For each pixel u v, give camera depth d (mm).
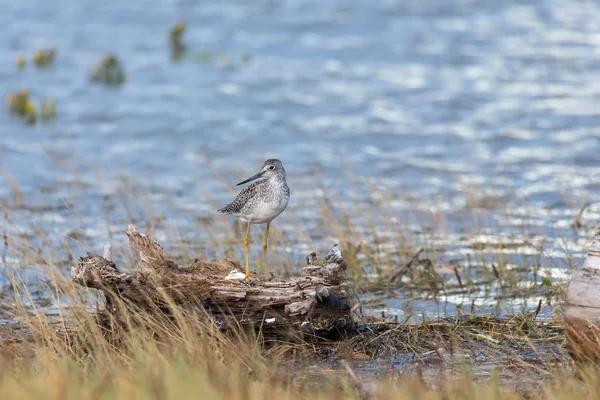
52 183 20328
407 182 20453
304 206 17969
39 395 6832
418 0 45750
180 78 33562
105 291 9617
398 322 10625
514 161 22453
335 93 31047
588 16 42469
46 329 9500
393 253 14586
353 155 23484
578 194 18859
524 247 14555
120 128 26578
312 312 9523
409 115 28000
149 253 9539
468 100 29609
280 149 24266
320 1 45656
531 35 39031
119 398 6809
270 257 14062
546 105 28672
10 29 40625
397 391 7641
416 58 35781
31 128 26500
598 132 25266
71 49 37438
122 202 18594
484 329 10273
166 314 9500
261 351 9336
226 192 19812
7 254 14219
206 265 10031
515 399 7492
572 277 8414
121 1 46812
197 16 43312
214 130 26406
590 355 8227
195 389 6891
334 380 8164
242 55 36844
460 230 16141
